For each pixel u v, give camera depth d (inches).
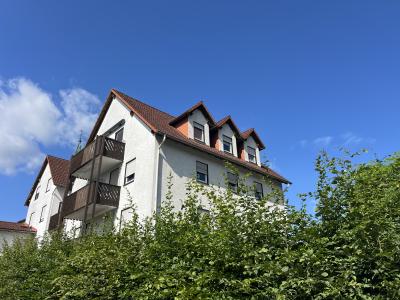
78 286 300.8
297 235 214.8
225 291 211.9
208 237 240.1
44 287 363.3
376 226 188.7
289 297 191.5
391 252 178.7
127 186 703.7
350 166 239.1
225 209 240.5
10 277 433.4
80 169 805.2
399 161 252.5
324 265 189.9
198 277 216.1
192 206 302.0
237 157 844.6
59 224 776.3
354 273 184.7
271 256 211.6
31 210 1243.2
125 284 278.1
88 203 675.4
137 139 731.4
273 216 233.5
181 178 682.8
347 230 202.4
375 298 179.6
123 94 870.4
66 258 358.6
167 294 230.5
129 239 309.7
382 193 216.2
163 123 793.6
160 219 313.1
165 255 267.3
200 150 732.7
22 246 606.2
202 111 813.2
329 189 223.8
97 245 326.6
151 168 653.9
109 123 854.5
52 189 1125.7
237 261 221.0
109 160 746.8
